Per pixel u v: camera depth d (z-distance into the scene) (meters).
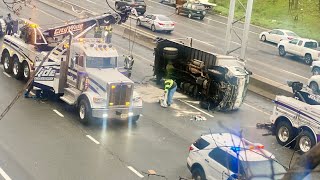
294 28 50.06
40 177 14.27
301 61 38.47
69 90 20.31
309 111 17.78
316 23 50.94
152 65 29.05
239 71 23.00
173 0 59.56
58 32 23.75
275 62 36.78
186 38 40.81
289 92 25.97
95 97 18.77
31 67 22.78
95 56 19.75
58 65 20.77
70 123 19.09
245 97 24.84
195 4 52.28
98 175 14.82
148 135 18.70
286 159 17.47
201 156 13.73
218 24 50.81
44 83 21.11
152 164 16.02
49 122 18.95
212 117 21.91
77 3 51.41
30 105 20.78
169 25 42.50
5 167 14.73
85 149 16.72
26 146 16.45
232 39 43.66
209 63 24.09
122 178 14.80
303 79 32.03
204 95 23.27
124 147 17.25
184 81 25.08
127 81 19.11
